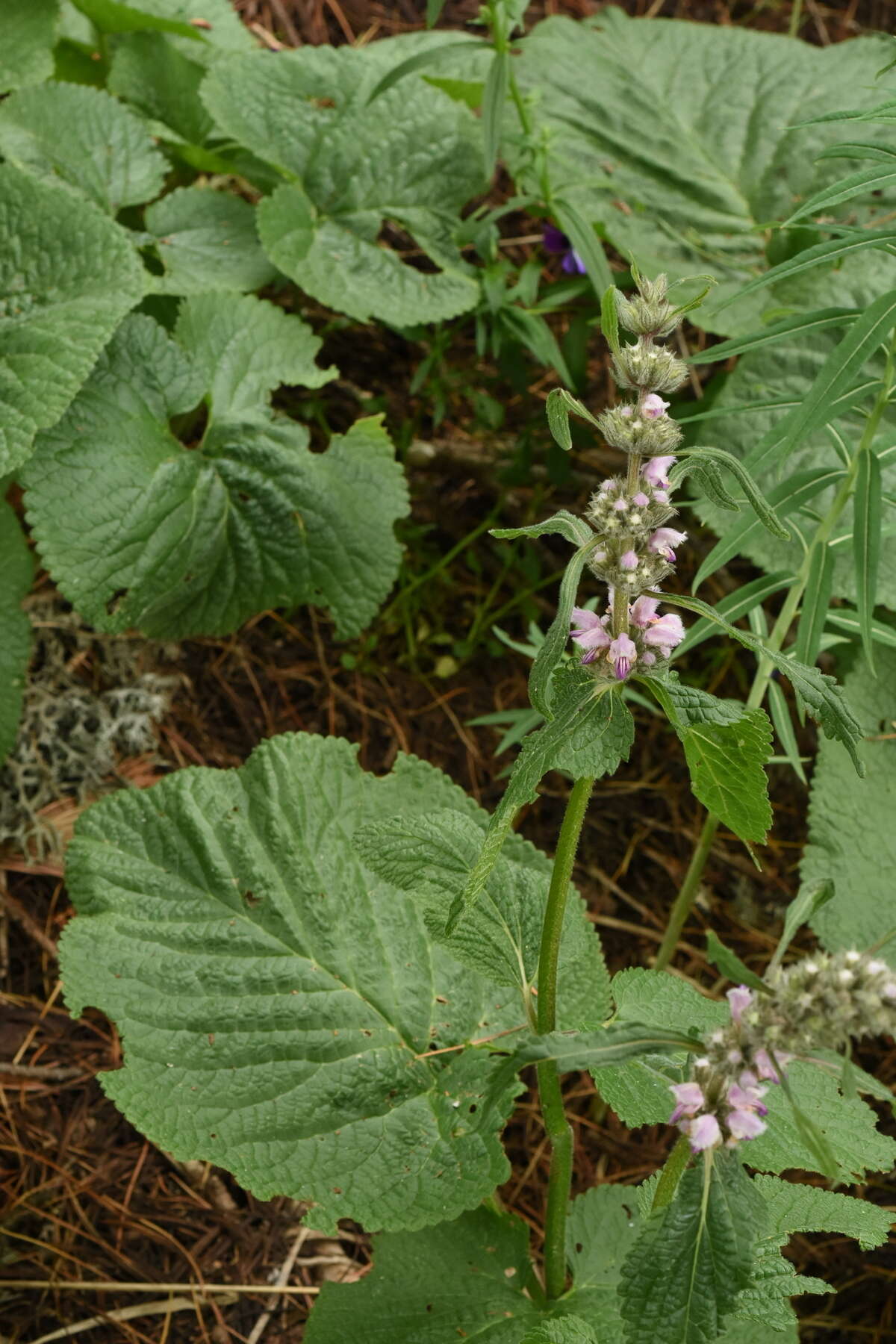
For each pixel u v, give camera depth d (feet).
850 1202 3.29
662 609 5.41
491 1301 3.48
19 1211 3.92
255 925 3.73
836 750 4.38
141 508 4.31
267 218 4.77
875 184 3.33
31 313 4.34
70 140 4.80
